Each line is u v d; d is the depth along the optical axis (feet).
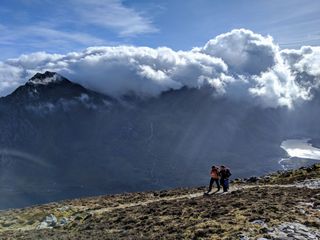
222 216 107.96
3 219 157.89
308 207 113.80
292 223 93.86
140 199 174.50
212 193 166.61
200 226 98.12
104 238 102.06
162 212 127.54
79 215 146.92
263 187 170.81
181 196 169.37
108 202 173.99
